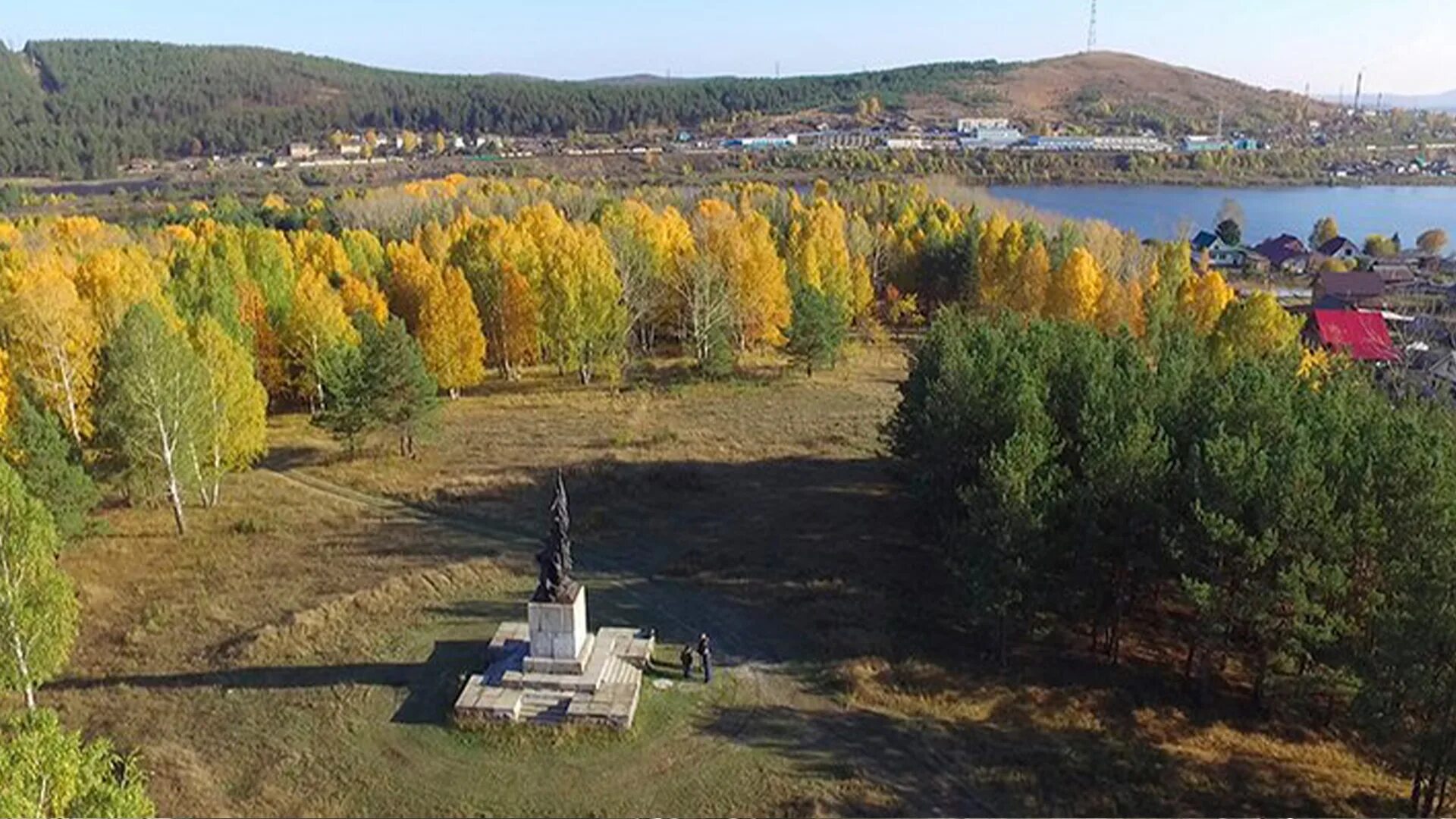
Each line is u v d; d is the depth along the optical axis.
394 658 35.44
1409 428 32.59
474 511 50.53
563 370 79.62
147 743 30.20
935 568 43.19
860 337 94.19
